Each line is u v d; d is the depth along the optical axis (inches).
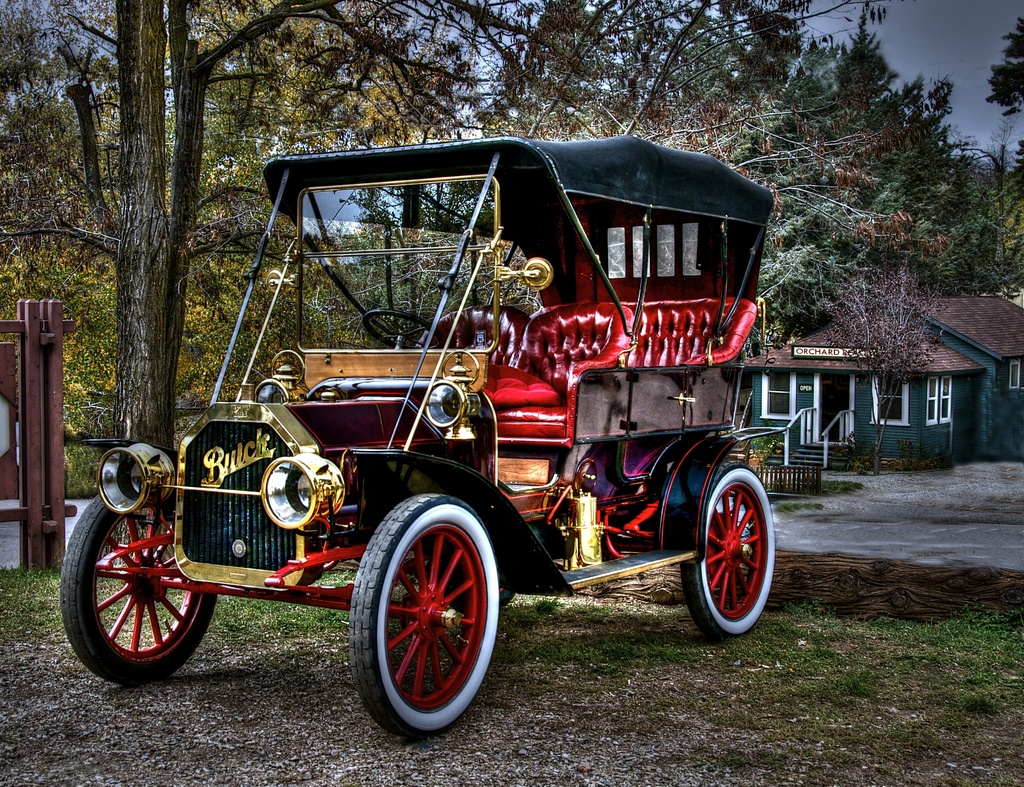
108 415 588.7
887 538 452.1
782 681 169.2
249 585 141.0
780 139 469.7
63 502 259.9
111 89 386.6
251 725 143.7
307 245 180.4
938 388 959.0
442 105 354.6
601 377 173.8
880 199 897.5
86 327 510.0
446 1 340.2
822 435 992.9
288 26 360.8
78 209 358.3
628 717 149.3
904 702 157.6
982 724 147.6
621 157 176.1
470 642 147.9
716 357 203.3
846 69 785.6
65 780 123.0
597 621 213.9
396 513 136.4
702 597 192.9
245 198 350.3
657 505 205.3
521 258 331.9
